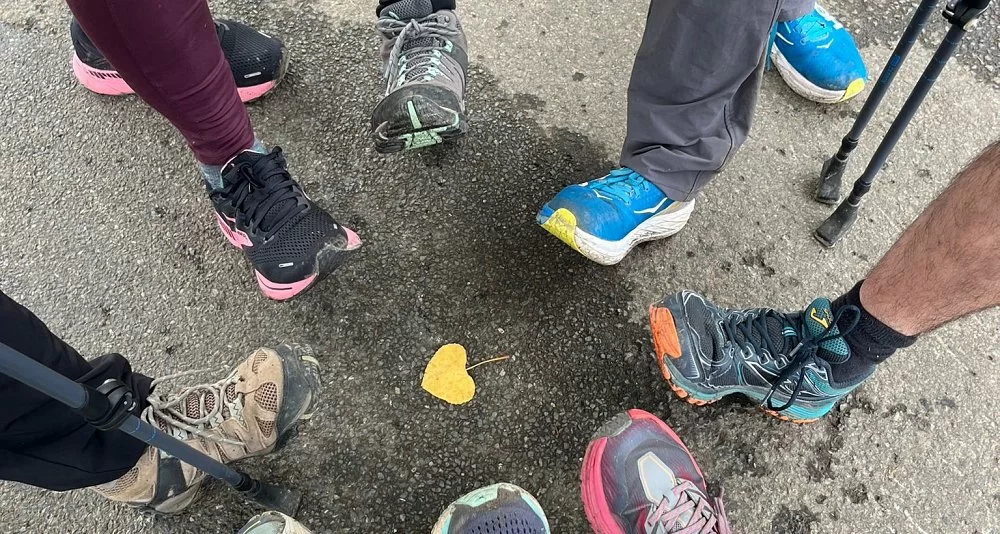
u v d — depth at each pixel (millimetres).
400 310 1389
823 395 1196
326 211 1458
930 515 1230
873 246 1465
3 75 1662
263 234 1278
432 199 1511
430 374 1327
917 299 979
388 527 1214
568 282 1422
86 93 1636
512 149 1575
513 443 1277
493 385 1322
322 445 1272
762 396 1244
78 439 903
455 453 1268
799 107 1643
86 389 716
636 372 1341
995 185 811
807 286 1425
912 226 984
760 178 1543
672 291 1415
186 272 1429
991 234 822
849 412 1306
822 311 1164
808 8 1494
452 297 1402
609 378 1335
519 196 1519
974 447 1280
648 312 1393
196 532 1212
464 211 1498
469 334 1368
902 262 981
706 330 1218
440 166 1548
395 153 1555
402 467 1257
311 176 1534
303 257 1291
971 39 1698
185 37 943
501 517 1135
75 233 1473
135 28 877
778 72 1679
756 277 1433
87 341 1360
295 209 1291
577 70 1684
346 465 1258
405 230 1474
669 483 1169
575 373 1338
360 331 1368
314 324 1373
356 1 1766
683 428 1296
